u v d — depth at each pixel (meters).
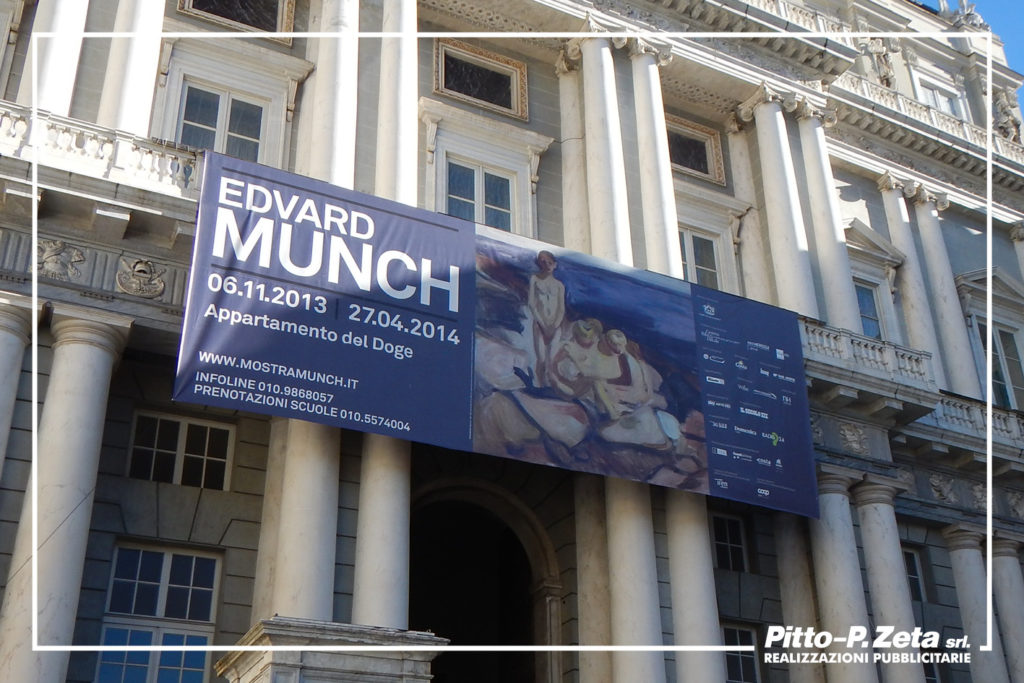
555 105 22.97
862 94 28.55
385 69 20.00
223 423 17.20
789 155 24.25
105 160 16.17
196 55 19.33
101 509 15.68
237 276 15.55
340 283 16.30
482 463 19.12
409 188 18.80
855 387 20.98
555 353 17.78
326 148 18.50
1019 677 21.80
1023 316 28.34
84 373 14.92
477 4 22.34
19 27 18.19
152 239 16.22
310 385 15.43
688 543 18.34
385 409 15.83
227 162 16.27
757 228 23.94
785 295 22.67
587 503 18.92
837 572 19.47
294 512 15.40
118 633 15.26
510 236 18.30
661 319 19.14
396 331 16.42
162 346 16.22
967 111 31.95
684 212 23.53
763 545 20.59
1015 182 29.89
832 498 20.16
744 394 19.34
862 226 26.03
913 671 19.06
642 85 22.72
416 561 23.73
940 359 25.81
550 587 19.02
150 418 16.78
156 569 15.90
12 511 14.23
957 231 28.81
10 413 14.44
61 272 15.50
